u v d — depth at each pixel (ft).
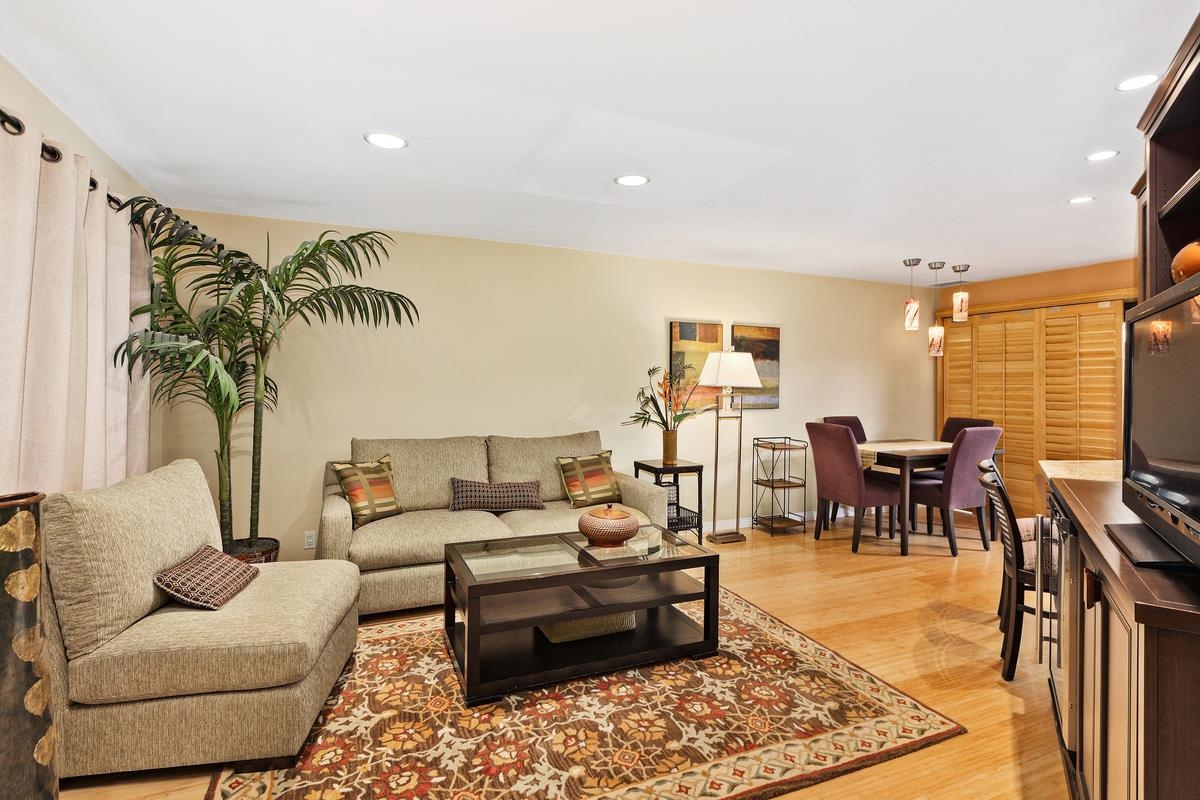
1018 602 8.32
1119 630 4.24
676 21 5.75
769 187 10.50
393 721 7.30
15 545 3.48
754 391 17.76
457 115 7.82
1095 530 5.32
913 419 20.51
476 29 5.91
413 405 13.74
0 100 6.45
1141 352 5.21
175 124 8.11
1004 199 11.07
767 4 5.46
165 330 10.43
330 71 6.74
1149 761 3.51
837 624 10.37
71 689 5.93
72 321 7.29
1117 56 6.27
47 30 5.95
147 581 6.68
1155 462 4.79
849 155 9.04
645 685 8.18
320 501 12.93
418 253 13.74
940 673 8.58
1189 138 5.75
